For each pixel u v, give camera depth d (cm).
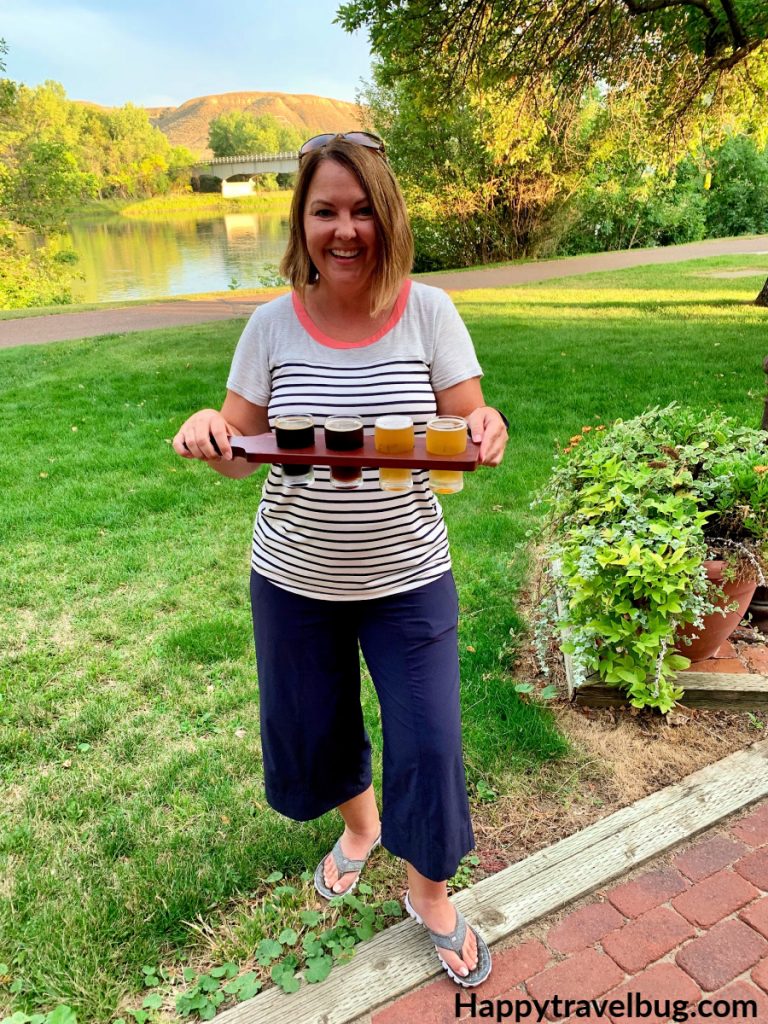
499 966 181
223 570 385
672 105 1109
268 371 156
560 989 175
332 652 170
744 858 207
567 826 220
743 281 1496
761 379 691
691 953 182
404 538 153
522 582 358
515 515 435
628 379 721
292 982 177
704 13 941
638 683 252
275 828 221
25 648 319
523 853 212
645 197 2284
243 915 194
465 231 2383
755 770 235
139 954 184
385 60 1045
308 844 216
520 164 2108
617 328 1019
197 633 324
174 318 1386
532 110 1093
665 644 249
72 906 196
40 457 563
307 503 150
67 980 177
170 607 350
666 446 295
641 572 243
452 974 176
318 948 185
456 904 194
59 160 2833
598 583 253
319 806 189
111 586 370
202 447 141
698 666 279
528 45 966
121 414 679
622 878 203
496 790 233
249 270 3045
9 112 2908
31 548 413
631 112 1136
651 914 192
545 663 294
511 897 196
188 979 179
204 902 198
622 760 244
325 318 151
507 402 659
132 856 213
